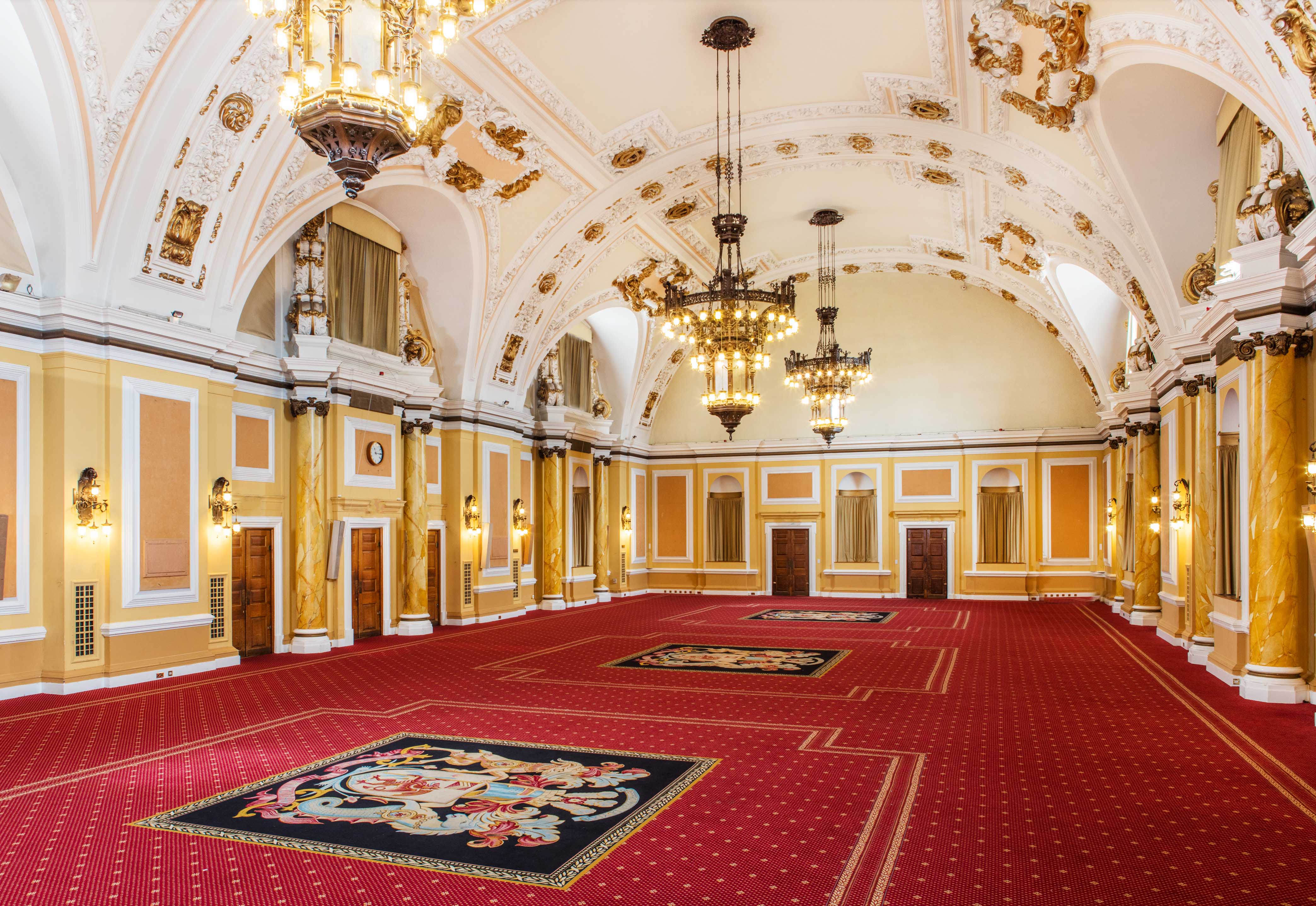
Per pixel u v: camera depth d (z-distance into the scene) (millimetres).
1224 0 6855
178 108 9406
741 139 13992
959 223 17531
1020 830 5125
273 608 12539
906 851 4805
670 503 25031
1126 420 17672
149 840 5043
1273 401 8727
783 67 11953
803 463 24109
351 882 4438
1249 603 9156
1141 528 16391
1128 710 8508
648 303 19656
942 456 23047
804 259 21062
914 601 22031
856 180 16219
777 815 5438
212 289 10938
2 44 8516
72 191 9273
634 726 7953
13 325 9297
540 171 13617
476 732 7723
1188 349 11664
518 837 5070
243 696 9352
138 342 10117
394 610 14867
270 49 9477
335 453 13078
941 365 23094
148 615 10219
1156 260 12000
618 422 23250
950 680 10359
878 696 9352
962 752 6930
